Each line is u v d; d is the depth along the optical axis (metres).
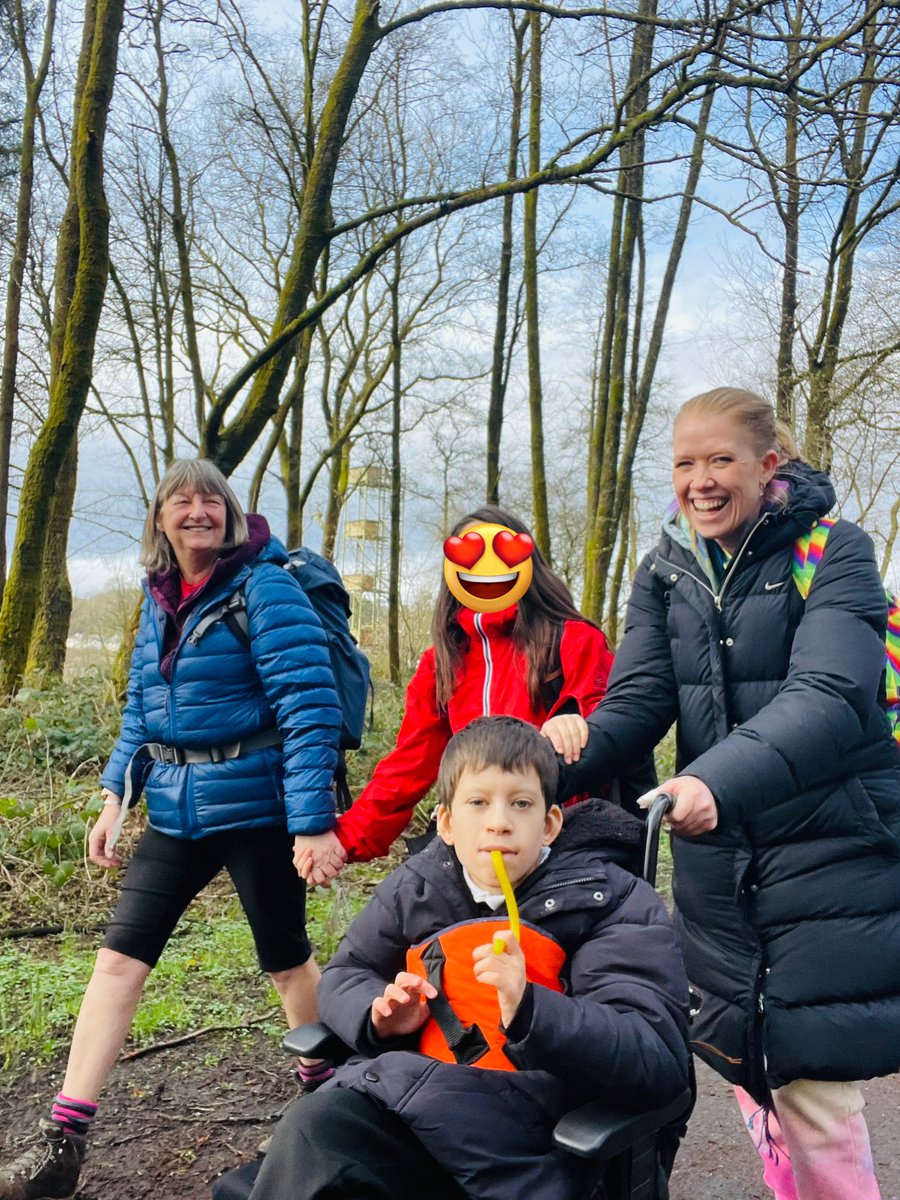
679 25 7.44
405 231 8.35
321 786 3.14
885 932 2.40
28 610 10.08
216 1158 3.42
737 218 7.94
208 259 17.48
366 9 8.67
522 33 12.30
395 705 10.77
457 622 3.08
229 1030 4.35
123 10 8.55
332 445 18.38
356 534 24.44
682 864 2.61
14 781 7.43
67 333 9.48
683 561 2.66
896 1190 3.38
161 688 3.28
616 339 13.25
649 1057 1.90
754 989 2.46
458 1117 1.92
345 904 5.40
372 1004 2.09
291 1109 2.01
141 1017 4.34
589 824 2.26
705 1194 3.40
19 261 12.68
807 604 2.45
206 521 3.27
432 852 2.31
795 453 2.60
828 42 7.04
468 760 2.18
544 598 2.99
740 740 2.21
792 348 13.05
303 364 15.45
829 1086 2.47
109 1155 3.42
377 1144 1.96
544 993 1.86
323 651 3.26
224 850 3.29
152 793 3.30
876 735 2.45
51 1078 3.88
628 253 13.07
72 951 4.98
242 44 11.13
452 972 2.11
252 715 3.24
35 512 10.00
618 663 2.78
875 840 2.41
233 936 5.25
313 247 8.65
